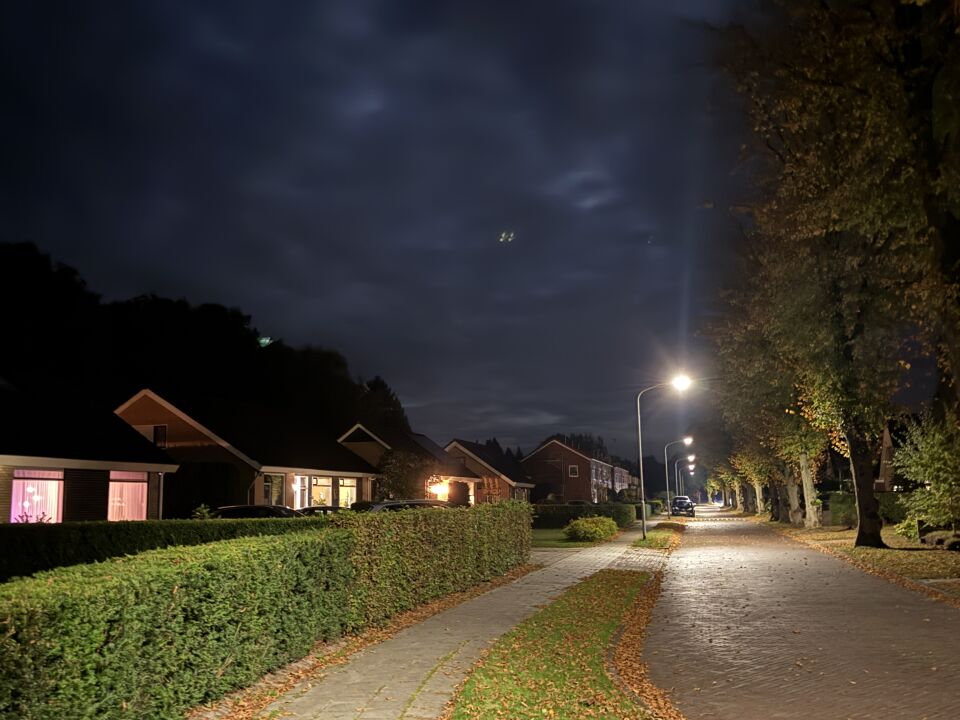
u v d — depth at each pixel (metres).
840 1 17.11
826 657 10.47
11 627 5.24
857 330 26.12
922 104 16.00
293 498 42.41
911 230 17.03
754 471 55.44
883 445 42.25
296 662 9.82
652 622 13.77
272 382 67.31
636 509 71.62
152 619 6.78
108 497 28.92
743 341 32.31
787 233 25.09
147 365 57.66
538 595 17.22
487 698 8.20
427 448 66.06
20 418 27.28
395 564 13.73
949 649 10.69
